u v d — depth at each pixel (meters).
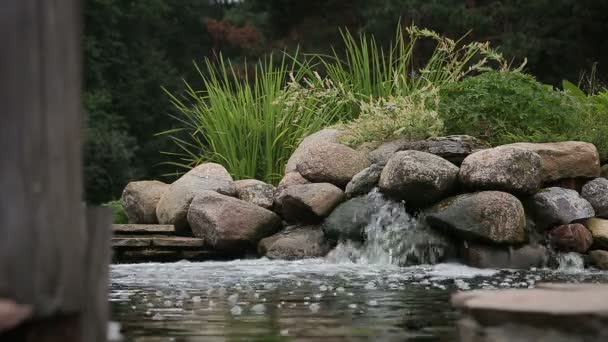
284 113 10.71
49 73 1.51
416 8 20.89
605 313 1.59
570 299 1.80
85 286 1.65
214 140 10.93
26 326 1.57
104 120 22.72
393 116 8.91
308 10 24.81
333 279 5.37
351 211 7.39
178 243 7.89
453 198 6.98
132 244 7.79
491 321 1.76
